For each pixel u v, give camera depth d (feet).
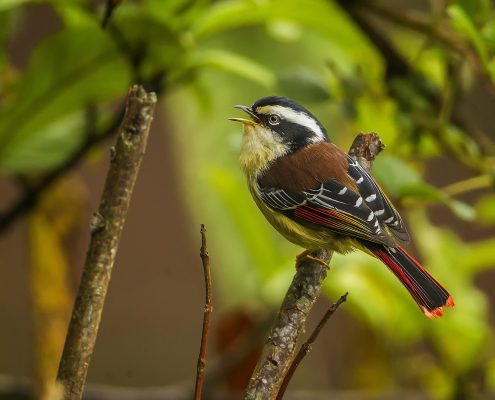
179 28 31.09
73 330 19.17
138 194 54.24
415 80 34.86
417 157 35.37
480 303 34.50
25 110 31.12
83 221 33.06
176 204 54.24
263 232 31.63
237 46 34.09
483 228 54.39
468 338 34.09
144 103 19.36
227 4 30.91
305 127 34.24
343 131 37.35
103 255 19.30
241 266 31.73
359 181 31.12
